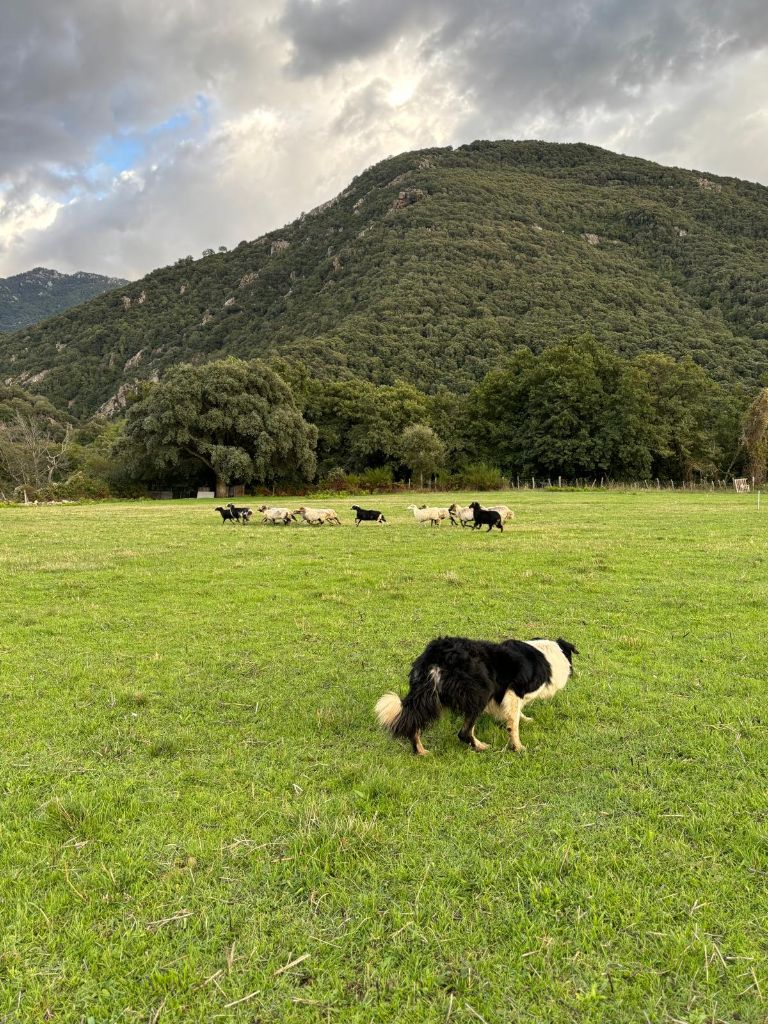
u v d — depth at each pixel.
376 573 12.12
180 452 53.28
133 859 3.36
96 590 10.72
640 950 2.73
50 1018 2.42
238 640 7.69
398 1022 2.39
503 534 18.44
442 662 4.64
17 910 2.96
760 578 11.01
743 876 3.20
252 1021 2.41
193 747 4.79
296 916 2.95
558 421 57.94
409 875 3.22
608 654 6.98
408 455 57.41
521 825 3.67
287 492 54.81
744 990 2.51
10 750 4.73
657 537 17.03
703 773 4.30
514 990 2.54
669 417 59.50
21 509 35.12
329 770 4.41
